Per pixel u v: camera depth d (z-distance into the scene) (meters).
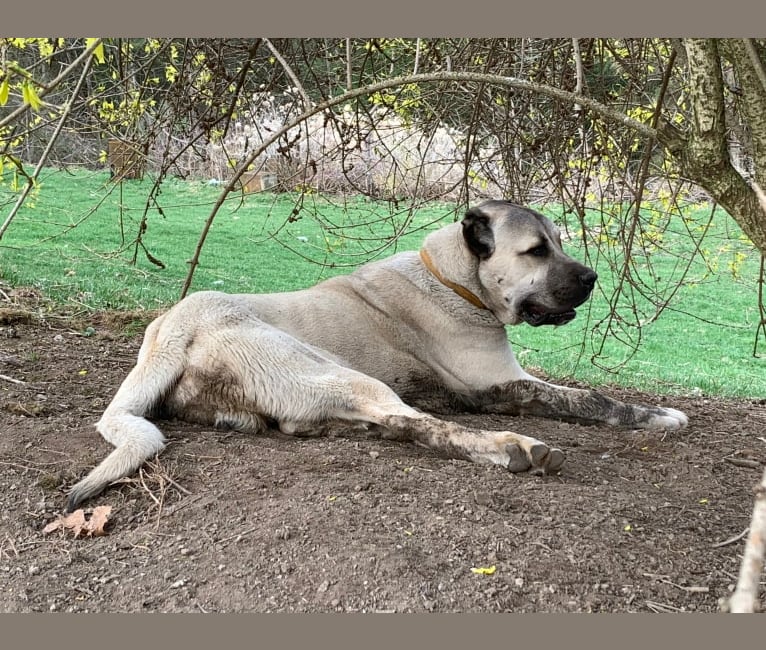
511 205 2.39
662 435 2.33
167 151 2.85
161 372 2.15
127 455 1.91
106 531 1.78
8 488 1.89
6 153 1.88
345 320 2.35
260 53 3.27
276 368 2.12
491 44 2.61
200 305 2.21
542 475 1.94
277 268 6.08
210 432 2.12
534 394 2.41
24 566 1.68
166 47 2.82
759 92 1.57
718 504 1.91
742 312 5.67
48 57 1.95
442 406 2.43
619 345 4.71
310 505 1.76
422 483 1.86
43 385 2.48
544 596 1.55
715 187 1.61
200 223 7.61
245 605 1.55
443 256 2.42
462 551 1.63
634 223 2.51
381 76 3.04
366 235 6.75
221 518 1.76
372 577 1.58
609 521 1.74
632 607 1.54
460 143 3.09
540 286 2.30
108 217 7.32
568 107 2.70
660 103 2.04
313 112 1.91
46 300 3.72
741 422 2.67
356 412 2.09
